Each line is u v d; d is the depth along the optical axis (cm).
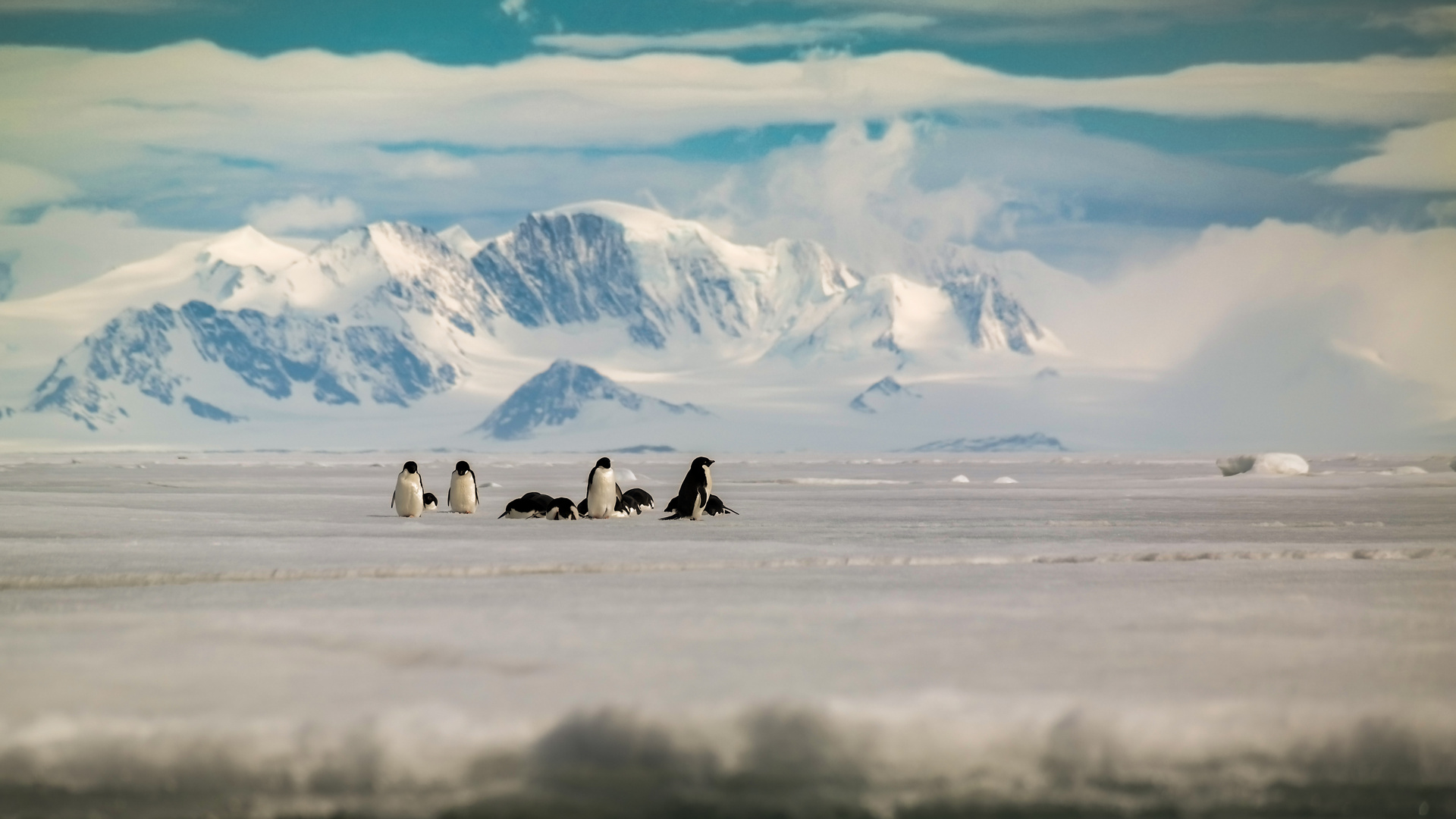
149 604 4262
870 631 3681
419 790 2678
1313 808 2714
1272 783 2717
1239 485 18062
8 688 2978
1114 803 2702
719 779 2717
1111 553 6047
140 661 3253
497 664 3209
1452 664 3219
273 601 4322
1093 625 3781
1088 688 2947
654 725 2723
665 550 6306
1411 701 2847
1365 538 7125
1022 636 3591
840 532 7869
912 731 2723
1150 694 2891
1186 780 2711
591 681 3012
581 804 2695
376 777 2681
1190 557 6025
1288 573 5250
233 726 2706
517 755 2711
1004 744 2730
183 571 5162
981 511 10731
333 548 6406
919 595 4478
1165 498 13488
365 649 3409
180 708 2814
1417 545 6438
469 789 2694
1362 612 4047
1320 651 3391
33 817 2675
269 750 2689
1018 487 18512
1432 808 2723
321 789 2686
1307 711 2780
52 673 3125
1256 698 2864
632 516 10106
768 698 2786
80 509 10731
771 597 4431
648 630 3697
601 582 4928
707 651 3366
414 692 2934
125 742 2694
